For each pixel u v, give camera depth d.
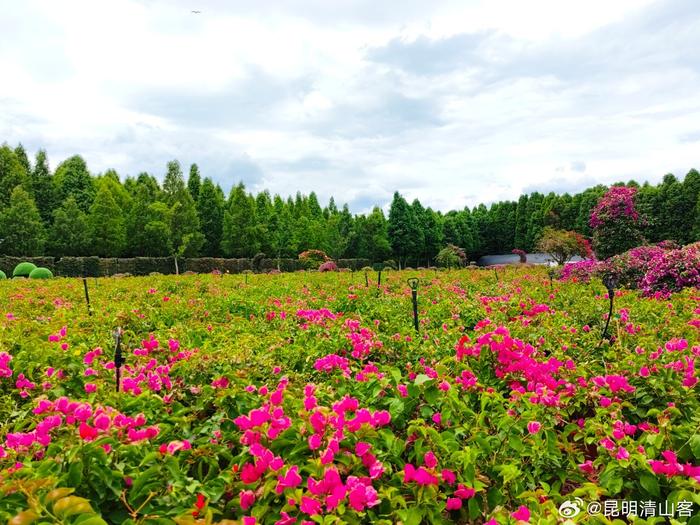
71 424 2.52
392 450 2.57
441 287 11.43
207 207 41.81
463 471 2.49
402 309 7.49
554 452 2.80
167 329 5.97
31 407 3.24
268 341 4.99
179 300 8.79
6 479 1.97
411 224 49.59
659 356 3.65
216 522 2.21
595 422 3.00
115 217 33.41
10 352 4.45
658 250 12.70
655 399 3.21
